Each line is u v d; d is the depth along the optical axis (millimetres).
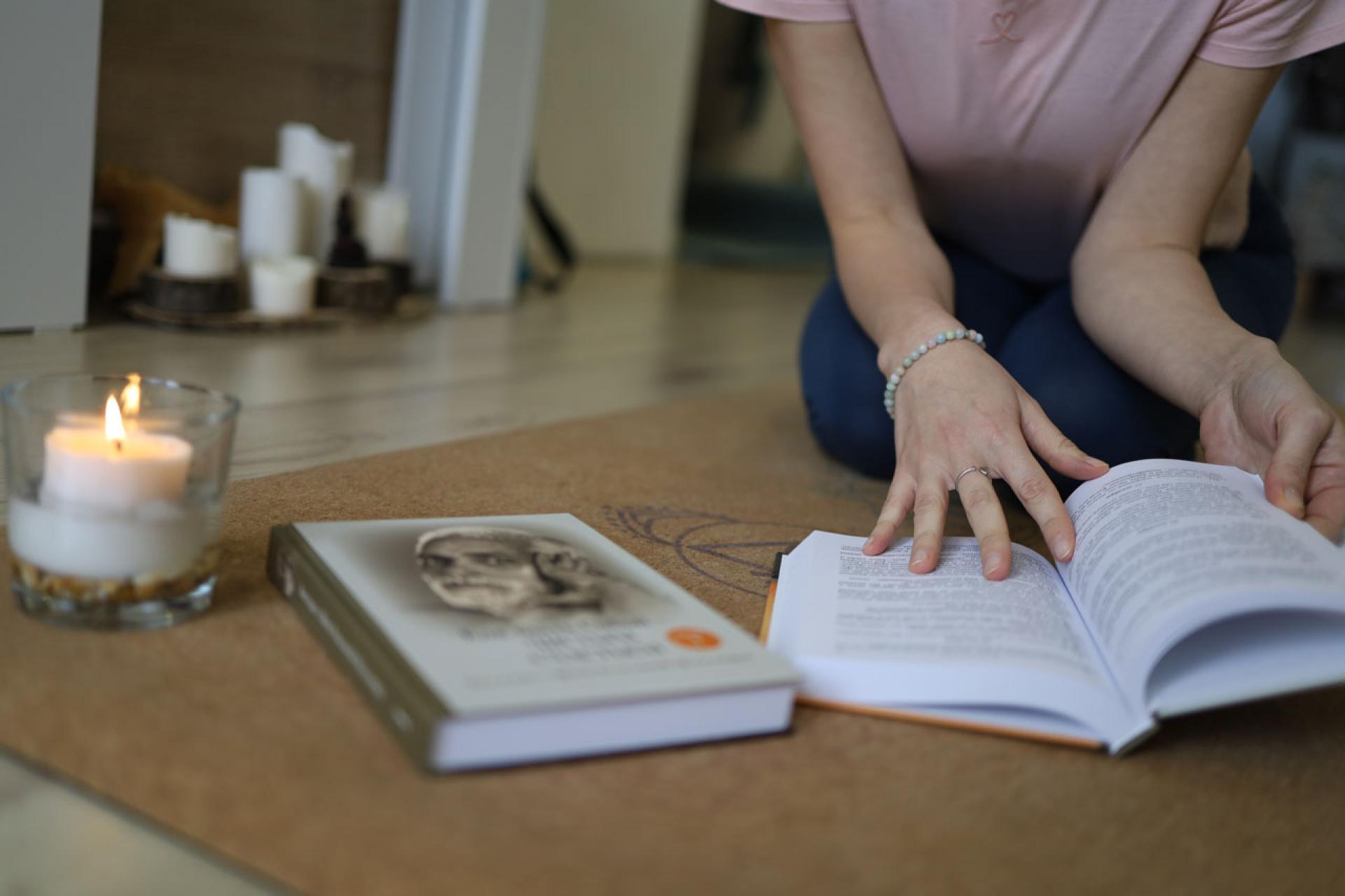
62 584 693
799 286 3734
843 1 1160
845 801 625
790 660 728
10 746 597
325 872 518
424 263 2449
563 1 3170
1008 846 605
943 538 920
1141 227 1129
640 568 810
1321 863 636
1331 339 3400
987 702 701
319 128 2262
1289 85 3934
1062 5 1088
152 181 1867
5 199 1537
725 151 4500
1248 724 802
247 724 625
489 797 582
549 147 3273
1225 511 773
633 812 587
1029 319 1353
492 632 669
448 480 1160
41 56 1528
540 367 1913
